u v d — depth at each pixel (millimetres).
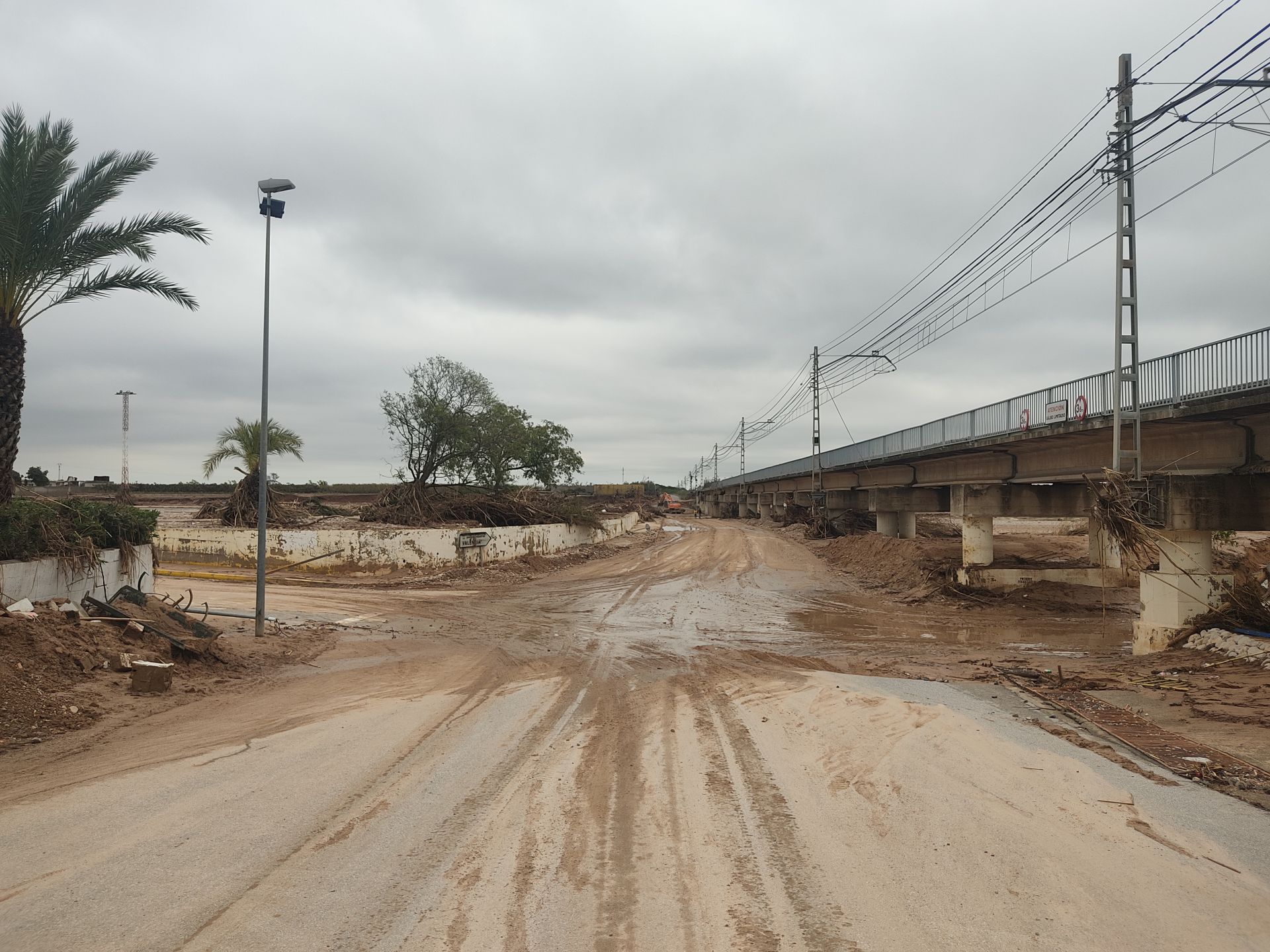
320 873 5727
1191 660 14664
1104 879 5695
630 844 6305
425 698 11758
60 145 14172
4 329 13711
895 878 5695
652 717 10688
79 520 15352
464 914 5133
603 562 40312
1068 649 18297
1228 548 31234
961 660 16562
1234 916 5180
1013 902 5336
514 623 20594
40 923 4953
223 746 8984
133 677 11117
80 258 14406
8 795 7262
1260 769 8273
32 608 12172
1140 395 16656
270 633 17234
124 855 5996
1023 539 40562
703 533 59312
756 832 6570
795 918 5102
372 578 29656
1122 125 16062
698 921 5059
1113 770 8297
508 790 7602
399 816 6898
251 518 36781
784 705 11320
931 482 36500
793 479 64500
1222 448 17219
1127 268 16578
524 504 41938
